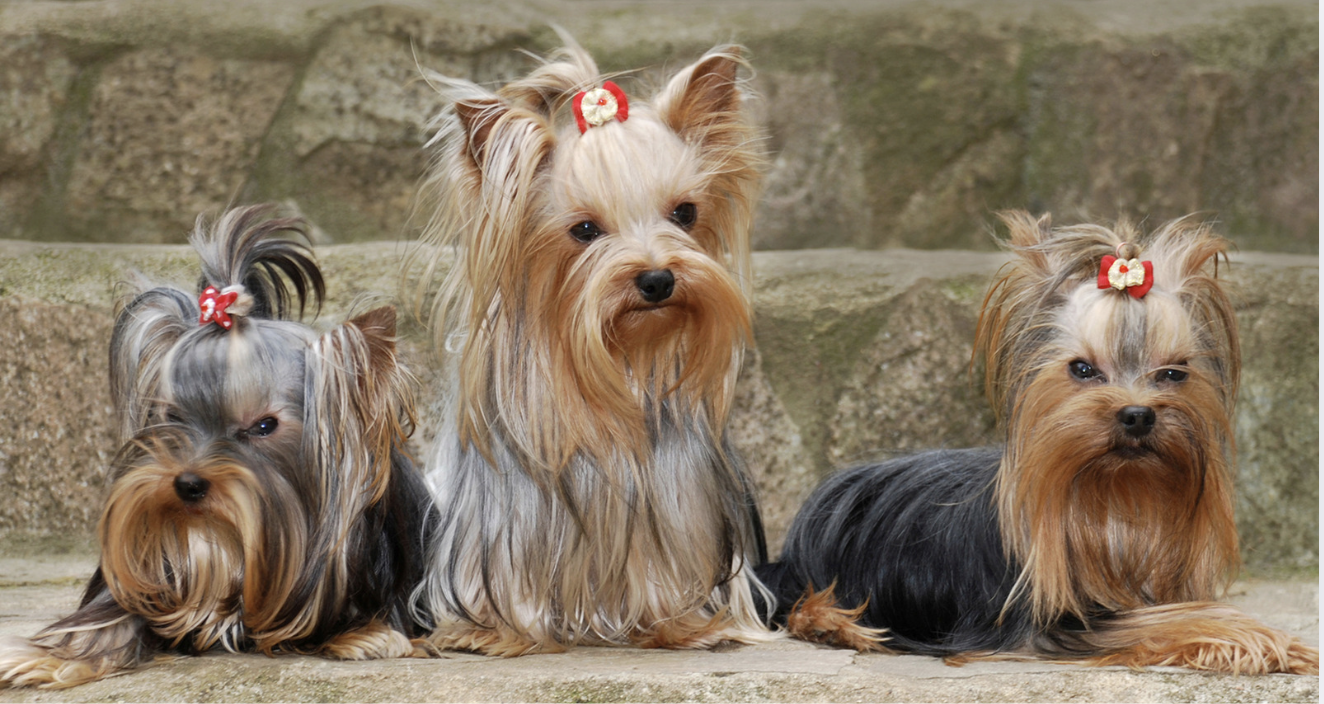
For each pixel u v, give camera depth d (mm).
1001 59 5438
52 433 4629
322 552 3186
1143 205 5438
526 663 3176
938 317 4898
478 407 3422
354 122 5137
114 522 2982
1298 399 4930
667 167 3283
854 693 2912
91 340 4629
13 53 4953
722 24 5387
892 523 3803
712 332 3324
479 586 3463
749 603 3734
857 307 4895
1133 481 3230
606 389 3271
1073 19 5500
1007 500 3373
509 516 3439
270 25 5074
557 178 3277
